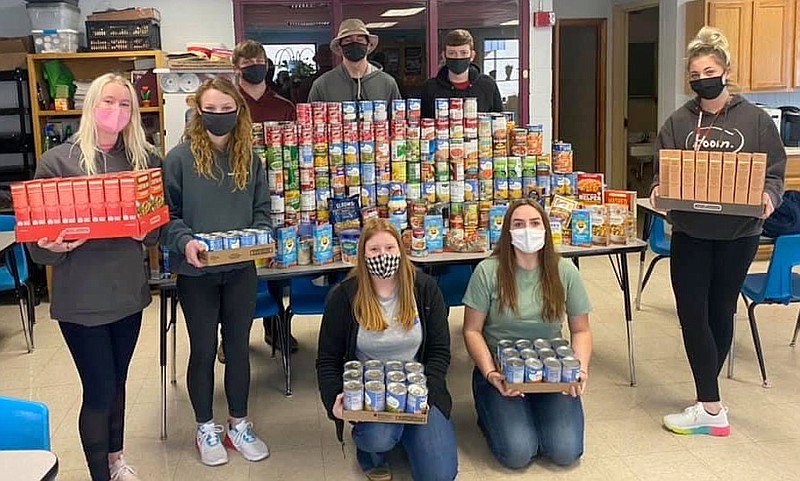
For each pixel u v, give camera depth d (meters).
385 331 2.80
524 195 3.63
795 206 3.81
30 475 1.38
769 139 2.93
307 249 3.45
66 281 2.42
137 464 3.00
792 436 3.10
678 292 3.13
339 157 3.48
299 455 3.07
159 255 3.20
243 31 6.07
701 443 3.06
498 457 2.90
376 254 2.70
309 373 3.98
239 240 2.82
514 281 2.98
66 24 5.54
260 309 3.64
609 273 5.95
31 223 2.31
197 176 2.87
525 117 6.55
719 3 6.20
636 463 2.91
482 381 3.06
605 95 8.32
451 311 4.96
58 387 3.83
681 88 6.65
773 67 6.36
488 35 6.46
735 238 2.99
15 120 5.98
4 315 5.23
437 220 3.47
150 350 4.36
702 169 2.90
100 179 2.33
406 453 2.83
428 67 6.42
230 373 3.03
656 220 4.84
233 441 3.08
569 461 2.88
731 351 3.70
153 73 5.55
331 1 6.20
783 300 3.61
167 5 5.91
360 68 4.20
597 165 8.54
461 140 3.52
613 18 8.12
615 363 3.96
